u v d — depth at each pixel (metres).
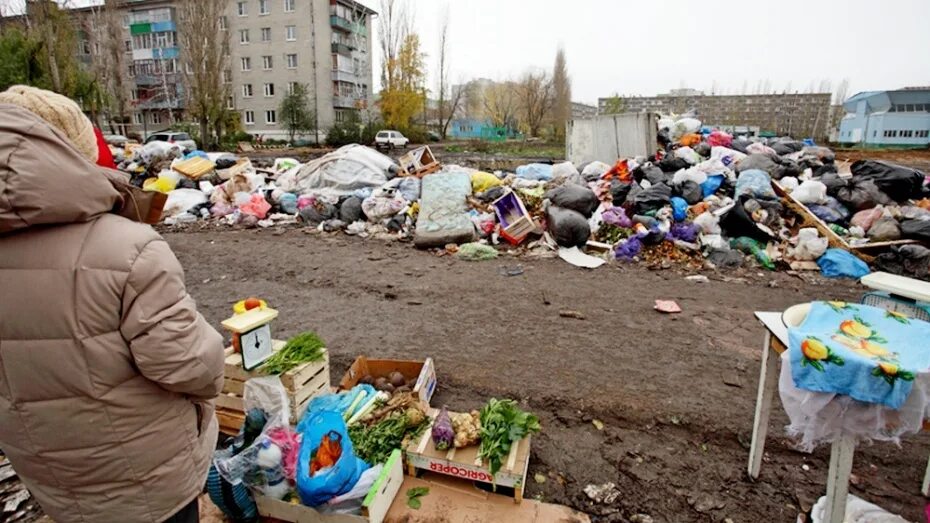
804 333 1.75
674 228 6.67
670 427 3.00
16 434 1.34
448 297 5.23
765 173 7.43
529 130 46.12
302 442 2.20
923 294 2.08
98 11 32.47
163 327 1.29
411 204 8.44
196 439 1.56
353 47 43.47
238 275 6.06
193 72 28.86
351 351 3.98
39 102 1.31
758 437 2.50
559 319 4.64
